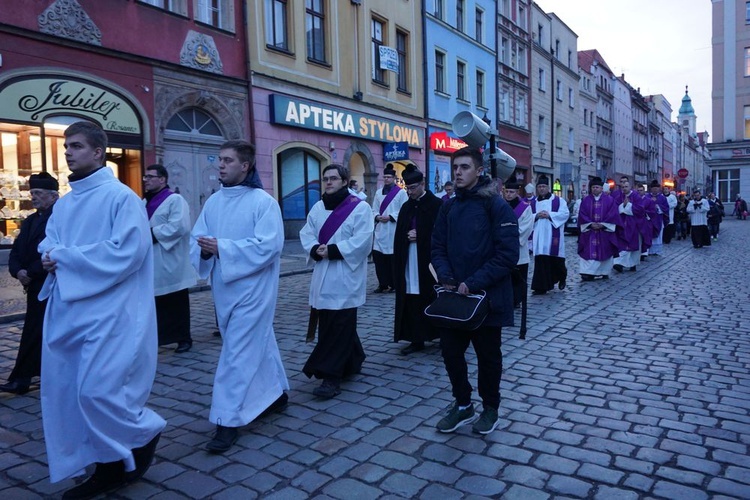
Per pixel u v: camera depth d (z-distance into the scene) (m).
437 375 4.96
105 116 11.32
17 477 3.17
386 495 2.94
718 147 40.09
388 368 5.18
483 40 27.44
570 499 2.88
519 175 31.98
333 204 4.59
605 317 7.23
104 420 2.79
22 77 10.02
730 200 40.22
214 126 13.88
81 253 2.78
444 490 2.98
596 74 47.56
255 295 3.58
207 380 4.84
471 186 3.66
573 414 4.00
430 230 5.50
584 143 44.22
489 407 3.72
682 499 2.87
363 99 18.78
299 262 12.89
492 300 3.52
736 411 4.03
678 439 3.58
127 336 2.86
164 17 12.35
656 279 10.77
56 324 2.84
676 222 22.36
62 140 10.81
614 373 4.92
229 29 13.94
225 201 3.74
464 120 7.20
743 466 3.21
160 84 12.30
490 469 3.20
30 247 4.46
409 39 21.50
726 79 40.03
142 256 2.91
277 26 15.48
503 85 29.83
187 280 5.73
